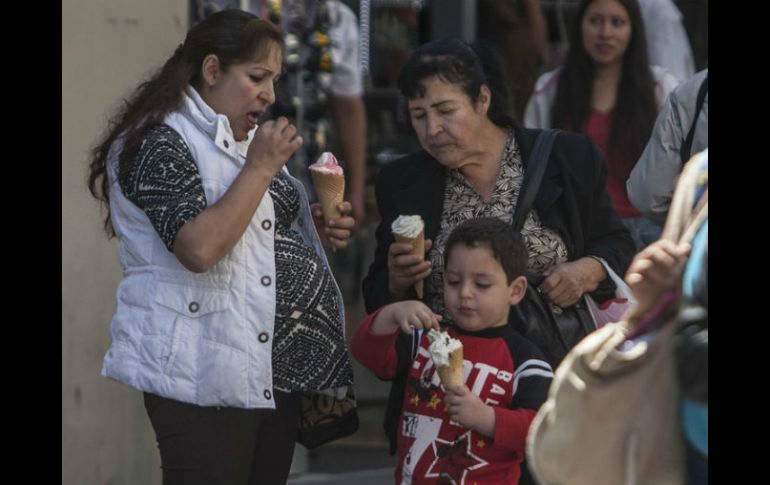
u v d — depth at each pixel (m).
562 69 17.42
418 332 10.91
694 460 8.40
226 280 10.59
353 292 22.30
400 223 11.02
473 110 11.16
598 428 8.42
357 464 19.33
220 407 10.71
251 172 10.30
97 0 14.52
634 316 8.41
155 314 10.59
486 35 21.95
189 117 10.80
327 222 11.88
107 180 11.12
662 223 14.51
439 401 10.59
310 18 19.16
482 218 10.80
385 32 24.55
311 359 11.12
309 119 19.17
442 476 10.47
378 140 24.09
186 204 10.35
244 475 11.00
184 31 15.51
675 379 8.41
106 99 14.62
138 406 15.26
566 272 11.20
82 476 14.65
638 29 16.94
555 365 11.17
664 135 13.92
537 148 11.44
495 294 10.54
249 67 10.80
